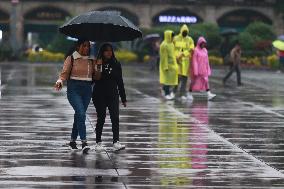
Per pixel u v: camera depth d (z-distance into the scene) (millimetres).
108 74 26906
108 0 171250
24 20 172375
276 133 32969
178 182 21344
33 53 138125
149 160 25109
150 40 113438
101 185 20781
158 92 59312
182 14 173125
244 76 91250
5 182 20984
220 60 123500
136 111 42750
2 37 149250
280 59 111688
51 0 171000
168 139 30453
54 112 40969
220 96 56406
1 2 169125
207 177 22156
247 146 28703
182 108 45188
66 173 22500
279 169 23625
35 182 21047
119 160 25016
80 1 171250
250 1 171875
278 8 171625
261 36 131375
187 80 54250
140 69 114062
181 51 52062
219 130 33875
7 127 33781
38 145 28141
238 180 21734
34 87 63062
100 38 28016
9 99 50094
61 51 139750
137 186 20719
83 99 26578
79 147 27719
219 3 172000
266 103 50062
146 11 171875
